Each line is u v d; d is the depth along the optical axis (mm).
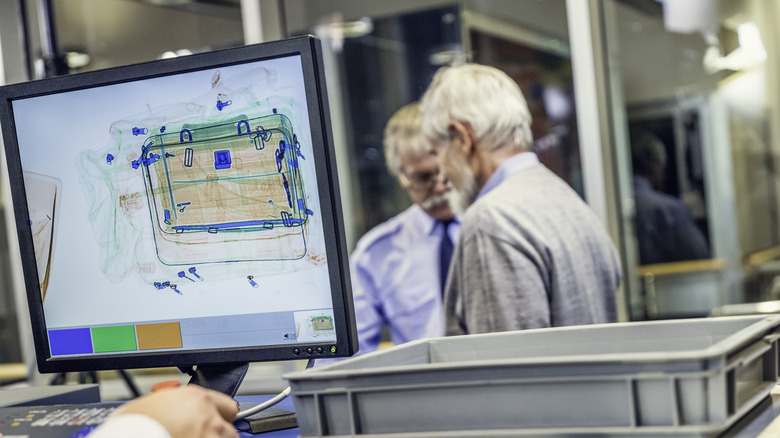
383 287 2941
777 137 3369
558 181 2525
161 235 1151
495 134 2678
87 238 1193
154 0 3078
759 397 892
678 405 757
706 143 3412
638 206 3453
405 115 2900
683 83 3391
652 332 974
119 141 1156
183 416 817
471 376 823
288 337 1102
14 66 3230
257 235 1102
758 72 3375
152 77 1129
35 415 1091
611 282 2461
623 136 2945
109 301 1192
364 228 2973
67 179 1193
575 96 2723
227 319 1130
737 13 3332
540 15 2766
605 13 2834
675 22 3357
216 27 3033
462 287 2430
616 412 777
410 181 2857
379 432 860
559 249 2322
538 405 804
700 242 3451
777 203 3406
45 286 1225
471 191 2746
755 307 3480
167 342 1164
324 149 1051
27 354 3180
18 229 1229
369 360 959
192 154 1120
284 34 3084
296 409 904
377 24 2969
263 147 1084
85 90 1168
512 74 2809
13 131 1210
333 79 3021
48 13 2969
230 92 1094
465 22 2861
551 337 1012
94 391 1323
